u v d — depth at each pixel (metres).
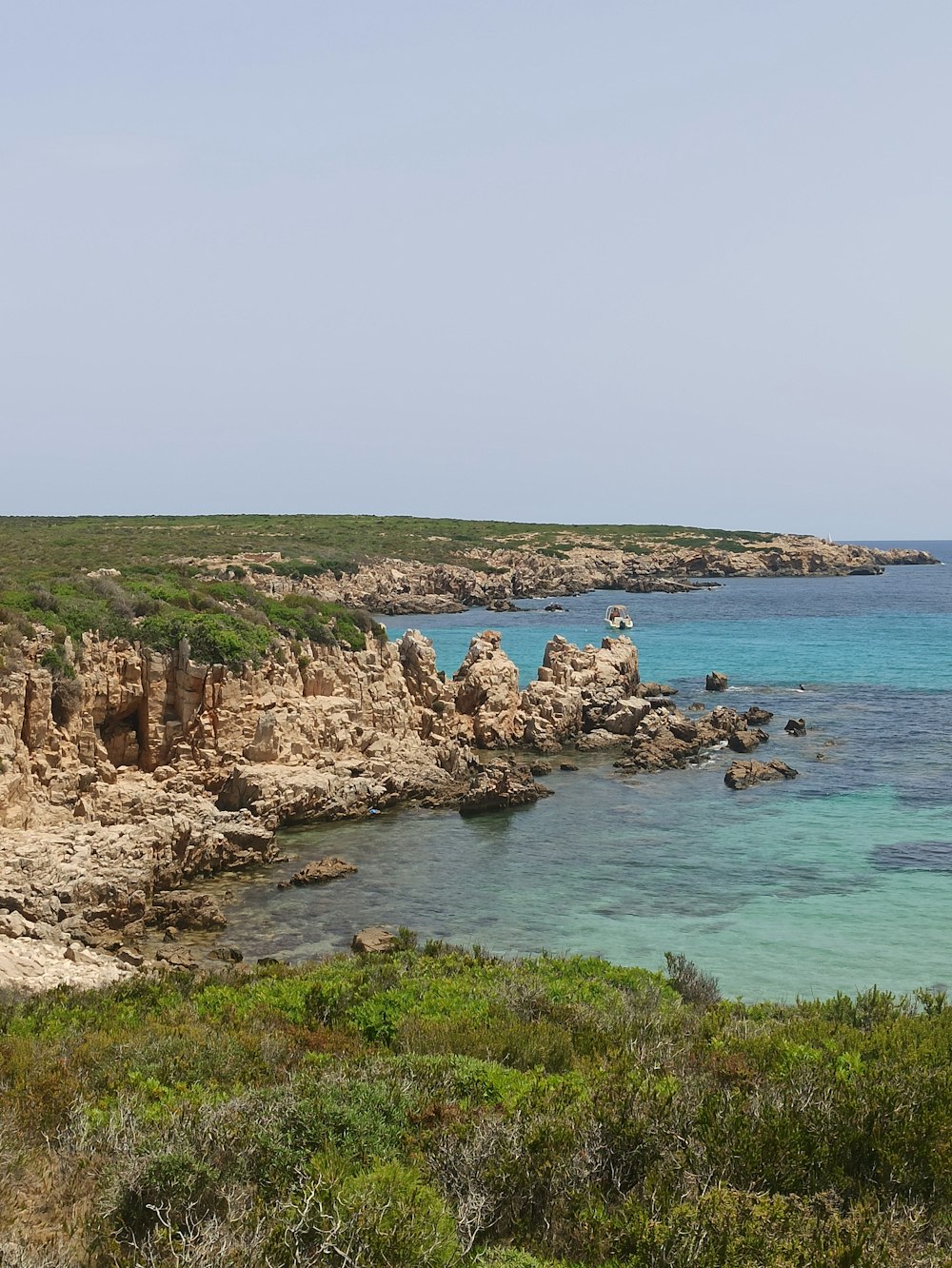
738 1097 14.16
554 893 36.28
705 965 29.62
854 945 31.25
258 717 46.28
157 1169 11.66
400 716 54.38
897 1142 12.91
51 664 40.88
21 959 26.31
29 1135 13.67
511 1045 18.19
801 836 43.47
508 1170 12.28
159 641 45.09
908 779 53.41
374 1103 14.02
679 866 39.41
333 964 26.56
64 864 32.44
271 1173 12.26
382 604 147.62
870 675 90.62
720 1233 10.89
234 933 32.31
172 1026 19.66
